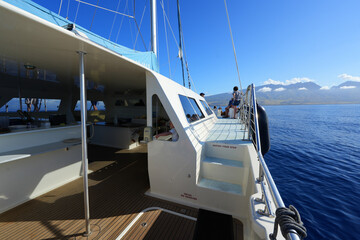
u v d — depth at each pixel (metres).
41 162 3.12
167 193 2.96
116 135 6.37
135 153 5.63
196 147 2.77
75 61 2.61
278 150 15.27
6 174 2.63
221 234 1.94
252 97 3.08
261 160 1.53
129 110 8.05
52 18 2.55
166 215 2.51
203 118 4.85
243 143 3.15
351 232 5.32
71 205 2.76
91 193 3.13
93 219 2.42
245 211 2.47
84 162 1.96
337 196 7.30
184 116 3.14
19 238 2.08
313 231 5.39
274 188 1.07
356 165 11.26
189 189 2.77
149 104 2.99
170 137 2.89
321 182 8.63
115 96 8.18
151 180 3.05
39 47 1.91
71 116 7.56
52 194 3.10
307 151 14.90
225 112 9.82
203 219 2.19
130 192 3.15
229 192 2.55
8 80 4.59
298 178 9.14
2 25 1.34
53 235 2.13
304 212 6.28
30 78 4.29
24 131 2.94
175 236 2.12
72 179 3.68
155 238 2.09
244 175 2.72
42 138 3.24
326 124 38.06
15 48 1.98
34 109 6.44
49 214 2.53
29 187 2.93
